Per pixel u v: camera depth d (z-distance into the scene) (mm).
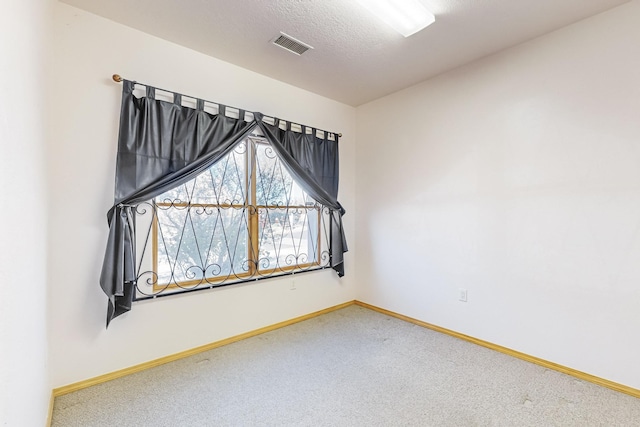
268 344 2684
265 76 2959
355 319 3328
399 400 1882
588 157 2119
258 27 2199
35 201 1357
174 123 2332
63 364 1947
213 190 2650
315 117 3408
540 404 1840
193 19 2107
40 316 1472
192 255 2531
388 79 3064
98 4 1951
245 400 1883
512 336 2488
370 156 3678
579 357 2156
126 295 2088
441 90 2961
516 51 2455
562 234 2234
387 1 1880
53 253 1901
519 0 1921
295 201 3264
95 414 1747
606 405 1830
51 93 1858
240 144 2818
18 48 1041
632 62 1951
